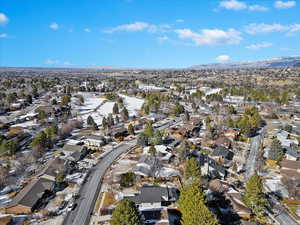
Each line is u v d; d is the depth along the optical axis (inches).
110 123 4525.1
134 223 1483.8
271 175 2802.7
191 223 1524.4
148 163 2800.2
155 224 1758.1
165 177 2603.3
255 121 4320.9
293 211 2124.8
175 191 2317.9
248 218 1925.4
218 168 2741.1
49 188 2293.3
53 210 2027.6
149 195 2063.2
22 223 1857.8
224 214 1955.0
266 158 3223.4
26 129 4163.4
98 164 2987.2
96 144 3627.0
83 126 4650.6
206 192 2237.9
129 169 2812.5
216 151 3235.7
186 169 2450.8
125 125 4719.5
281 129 4370.1
